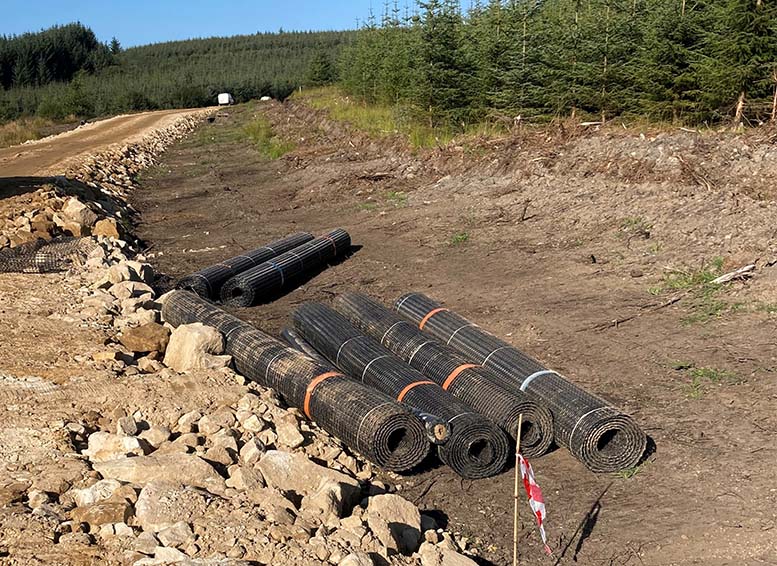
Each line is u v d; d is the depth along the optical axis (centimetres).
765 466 586
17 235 1230
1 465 544
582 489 595
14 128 4231
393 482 618
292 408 682
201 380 706
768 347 774
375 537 476
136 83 7731
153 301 966
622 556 511
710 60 1388
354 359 765
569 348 829
